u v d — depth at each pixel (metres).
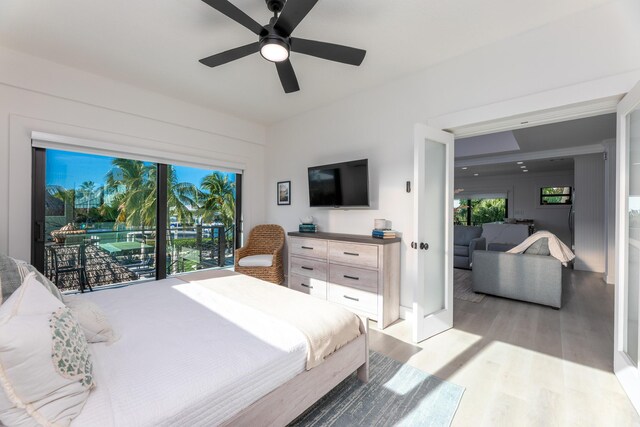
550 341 2.47
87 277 3.13
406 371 2.00
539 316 3.07
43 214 2.80
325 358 1.53
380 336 2.60
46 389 0.88
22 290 1.06
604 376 1.94
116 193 3.31
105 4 1.96
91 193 3.13
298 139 4.22
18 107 2.58
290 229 4.36
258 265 3.90
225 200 4.38
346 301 3.11
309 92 3.43
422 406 1.64
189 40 2.38
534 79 2.23
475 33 2.29
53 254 2.90
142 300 1.89
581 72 2.04
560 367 2.05
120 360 1.18
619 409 1.63
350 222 3.58
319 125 3.92
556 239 3.49
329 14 2.05
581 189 5.46
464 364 2.10
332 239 3.25
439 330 2.65
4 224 2.54
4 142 2.53
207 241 4.16
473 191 9.36
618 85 1.91
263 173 4.74
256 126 4.58
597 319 2.97
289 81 2.31
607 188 4.57
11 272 1.39
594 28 2.00
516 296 3.53
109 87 3.07
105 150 3.10
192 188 3.98
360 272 2.97
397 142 3.10
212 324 1.53
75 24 2.17
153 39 2.37
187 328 1.48
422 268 2.50
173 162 3.66
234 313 1.67
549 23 2.17
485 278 3.78
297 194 4.25
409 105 2.99
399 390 1.79
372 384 1.85
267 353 1.27
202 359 1.20
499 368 2.04
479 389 1.80
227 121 4.19
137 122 3.30
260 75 2.99
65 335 0.98
